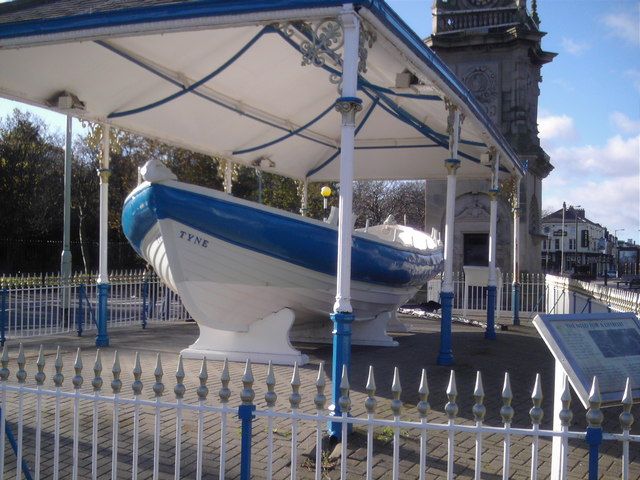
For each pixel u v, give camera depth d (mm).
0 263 35125
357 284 11297
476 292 21625
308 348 12227
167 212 9633
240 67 10719
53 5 8859
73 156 40000
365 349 12414
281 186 31562
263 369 9977
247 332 10688
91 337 13844
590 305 14594
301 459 5766
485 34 24438
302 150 16312
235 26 6848
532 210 25609
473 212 24812
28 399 7605
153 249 10484
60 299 15562
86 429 6562
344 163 6402
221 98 11914
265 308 10500
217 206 9602
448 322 10781
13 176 37969
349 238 6402
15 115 40719
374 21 6711
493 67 24891
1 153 38281
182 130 12891
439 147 15703
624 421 3758
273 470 5523
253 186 34969
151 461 5754
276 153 15789
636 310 10680
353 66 6383
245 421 4184
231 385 8797
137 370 4363
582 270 68312
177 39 9227
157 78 10461
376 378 9453
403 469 5586
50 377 8977
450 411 3934
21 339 13469
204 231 9711
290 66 10977
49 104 10453
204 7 6750
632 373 4371
